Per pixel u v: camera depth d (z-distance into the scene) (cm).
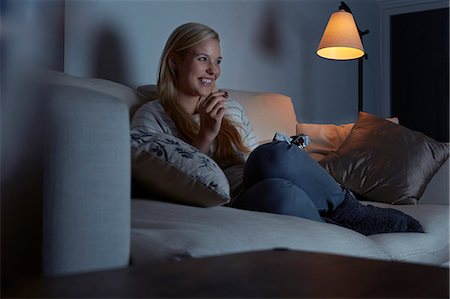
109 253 93
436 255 173
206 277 71
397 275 73
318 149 272
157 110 198
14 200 91
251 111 246
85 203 90
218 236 112
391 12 458
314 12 375
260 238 118
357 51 331
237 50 308
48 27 81
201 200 140
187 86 210
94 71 229
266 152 163
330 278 71
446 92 441
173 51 209
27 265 96
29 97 85
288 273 74
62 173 87
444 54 442
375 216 169
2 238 92
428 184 243
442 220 192
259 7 325
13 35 79
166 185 141
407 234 169
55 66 85
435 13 445
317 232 132
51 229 87
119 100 96
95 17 229
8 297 61
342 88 405
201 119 192
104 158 92
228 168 198
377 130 254
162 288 65
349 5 417
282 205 150
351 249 135
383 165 239
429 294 63
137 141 141
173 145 143
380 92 459
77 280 69
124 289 65
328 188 169
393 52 462
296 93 359
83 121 89
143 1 251
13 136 87
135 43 248
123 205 95
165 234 107
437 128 446
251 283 68
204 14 285
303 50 364
